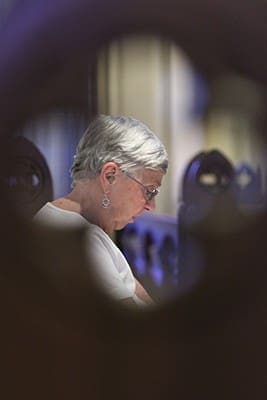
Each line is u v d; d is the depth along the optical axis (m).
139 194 3.24
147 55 3.78
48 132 2.88
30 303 2.30
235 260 2.59
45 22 2.44
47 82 2.55
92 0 2.52
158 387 2.35
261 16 2.54
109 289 2.61
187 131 5.44
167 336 2.42
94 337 2.36
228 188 2.97
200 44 2.69
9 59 2.38
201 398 2.40
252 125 2.92
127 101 6.12
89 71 3.22
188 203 3.37
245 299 2.51
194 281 2.59
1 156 2.40
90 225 2.90
